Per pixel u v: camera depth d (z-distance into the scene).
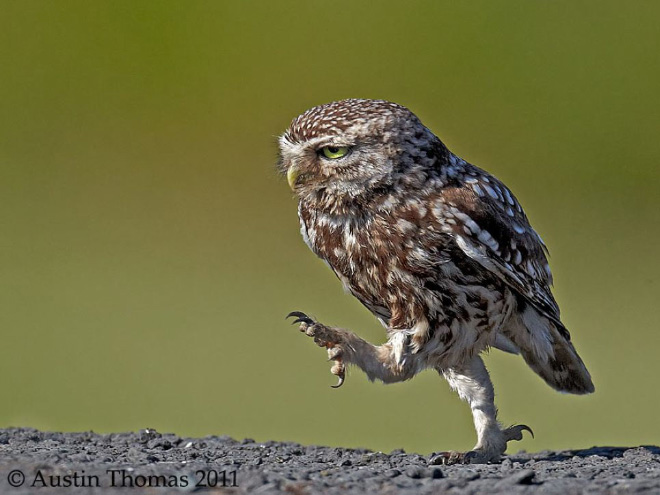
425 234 13.27
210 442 14.70
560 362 15.20
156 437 14.70
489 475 11.41
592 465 12.96
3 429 14.95
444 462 13.55
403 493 10.02
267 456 13.57
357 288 14.15
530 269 14.08
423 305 13.53
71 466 10.59
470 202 13.42
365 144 13.26
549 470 12.38
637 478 11.09
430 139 13.55
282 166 14.45
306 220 14.23
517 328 14.75
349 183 13.35
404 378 13.66
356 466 12.66
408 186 13.32
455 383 14.24
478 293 13.59
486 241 13.37
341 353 13.05
